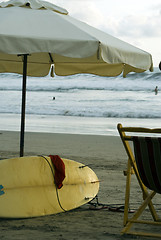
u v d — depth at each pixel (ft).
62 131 50.98
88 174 14.17
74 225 11.32
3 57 18.70
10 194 12.00
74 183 13.38
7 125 57.41
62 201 12.76
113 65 17.99
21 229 10.75
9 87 120.88
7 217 11.64
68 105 90.17
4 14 12.22
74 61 17.90
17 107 89.25
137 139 10.01
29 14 12.42
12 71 19.72
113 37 13.56
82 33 11.15
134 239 10.01
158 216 12.67
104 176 20.63
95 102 94.68
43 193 12.45
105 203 14.69
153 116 78.28
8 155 27.78
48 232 10.50
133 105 89.81
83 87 118.21
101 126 59.11
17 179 12.23
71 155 28.68
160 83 118.42
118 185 18.40
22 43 10.09
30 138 40.29
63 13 13.96
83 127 57.00
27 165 12.59
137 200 15.37
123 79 120.98
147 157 10.08
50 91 116.37
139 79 119.75
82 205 14.10
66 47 10.38
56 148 32.83
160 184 10.37
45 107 88.74
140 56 12.68
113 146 34.78
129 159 10.89
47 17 12.34
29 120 67.46
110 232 10.64
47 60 18.89
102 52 10.68
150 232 10.83
